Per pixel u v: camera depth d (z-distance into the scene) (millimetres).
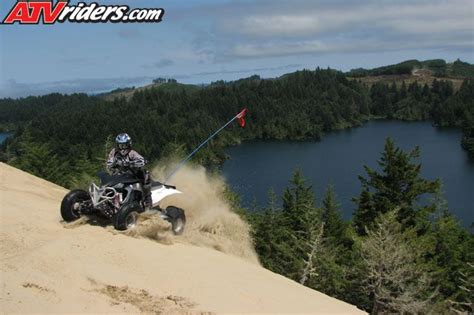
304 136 171625
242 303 6750
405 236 32062
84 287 6090
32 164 45188
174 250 8312
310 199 44500
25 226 7906
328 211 42938
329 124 190875
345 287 29828
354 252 33156
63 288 5902
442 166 100500
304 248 33281
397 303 26250
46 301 5477
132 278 6633
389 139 39531
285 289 8195
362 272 27656
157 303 6074
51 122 160625
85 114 175375
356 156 117188
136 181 8805
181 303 6211
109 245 7641
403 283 27312
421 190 39281
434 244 35781
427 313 27703
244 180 92375
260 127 179500
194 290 6738
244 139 175375
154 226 8570
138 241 8141
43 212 9180
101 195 8352
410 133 167500
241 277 7953
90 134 148250
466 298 30391
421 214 38750
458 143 134125
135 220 8539
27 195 10773
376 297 26516
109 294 6051
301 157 121375
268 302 7125
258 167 107062
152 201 9164
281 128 176375
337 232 41469
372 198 40062
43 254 6773
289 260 35438
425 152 119375
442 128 180000
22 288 5629
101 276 6477
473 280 31547
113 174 8789
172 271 7246
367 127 198000
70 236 7723
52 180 44906
